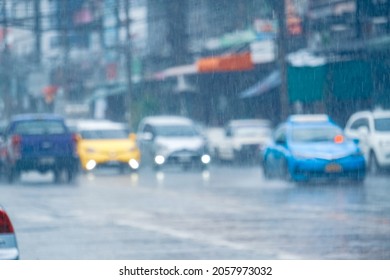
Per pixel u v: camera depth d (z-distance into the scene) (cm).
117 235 3525
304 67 8581
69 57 14425
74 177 7181
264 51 10362
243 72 10812
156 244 3250
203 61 10444
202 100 11675
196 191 5759
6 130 7375
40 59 15438
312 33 9294
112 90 13675
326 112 9762
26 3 9006
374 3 8225
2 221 2031
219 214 4244
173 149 8369
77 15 12350
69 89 14825
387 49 8044
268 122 10494
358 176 5959
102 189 6116
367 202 4691
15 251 2027
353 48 8225
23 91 16075
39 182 7131
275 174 6325
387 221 3834
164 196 5378
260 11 10200
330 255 2922
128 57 11394
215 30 11619
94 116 14900
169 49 12381
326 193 5325
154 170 8494
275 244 3195
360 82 8506
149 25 13000
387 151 7088
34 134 7062
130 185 6506
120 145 8169
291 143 6116
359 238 3316
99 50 14350
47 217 4253
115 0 11388
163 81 12212
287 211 4312
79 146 8219
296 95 8569
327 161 5884
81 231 3672
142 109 12056
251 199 5044
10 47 15500
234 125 10056
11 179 7125
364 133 7281
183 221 3978
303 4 9612
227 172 8275
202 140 8525
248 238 3372
